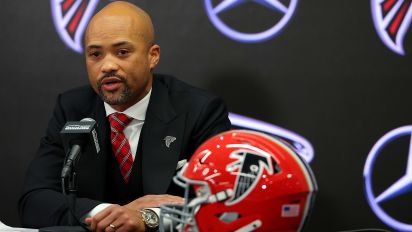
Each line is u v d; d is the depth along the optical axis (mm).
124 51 8156
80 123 6711
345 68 10352
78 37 10906
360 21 10312
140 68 8250
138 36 8250
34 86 11055
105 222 6660
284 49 10477
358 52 10320
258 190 4879
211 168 4984
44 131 11039
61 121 8836
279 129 10500
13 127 11070
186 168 5152
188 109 8523
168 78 9086
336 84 10367
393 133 10273
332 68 10375
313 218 10430
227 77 10609
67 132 6625
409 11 10211
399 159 10266
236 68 10578
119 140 8453
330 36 10367
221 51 10617
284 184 4887
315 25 10398
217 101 8734
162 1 10742
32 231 6512
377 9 10266
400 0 10219
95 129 6773
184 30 10703
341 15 10344
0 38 11055
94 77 8219
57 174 8562
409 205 10250
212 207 4949
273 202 4871
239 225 4910
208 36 10648
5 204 11070
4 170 11055
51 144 8805
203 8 10656
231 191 4906
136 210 6902
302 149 10438
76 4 10891
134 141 8516
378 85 10289
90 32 8234
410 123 10227
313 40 10398
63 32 10953
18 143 11078
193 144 8469
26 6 11031
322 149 10398
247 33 10539
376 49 10281
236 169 4938
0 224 7004
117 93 8148
